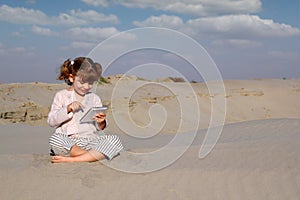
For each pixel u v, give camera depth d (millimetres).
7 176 3855
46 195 3443
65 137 4703
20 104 19250
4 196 3424
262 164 4105
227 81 41656
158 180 3783
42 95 23578
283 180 3592
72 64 4777
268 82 43469
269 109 32125
